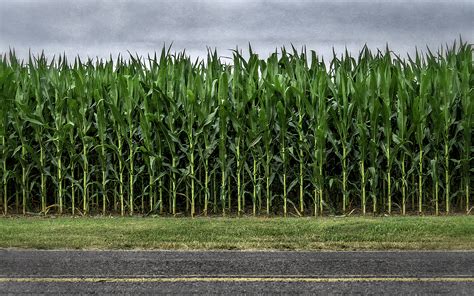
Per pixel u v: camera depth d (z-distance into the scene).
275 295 5.30
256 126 11.51
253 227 8.98
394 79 11.78
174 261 6.77
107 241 8.05
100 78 12.41
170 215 11.61
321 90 11.51
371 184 11.29
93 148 11.95
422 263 6.59
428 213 11.54
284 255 7.14
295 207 11.41
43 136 11.93
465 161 11.40
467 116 11.49
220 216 11.50
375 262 6.66
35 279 5.87
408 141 11.31
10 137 11.74
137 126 11.90
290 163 12.12
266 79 11.95
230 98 12.02
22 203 12.39
